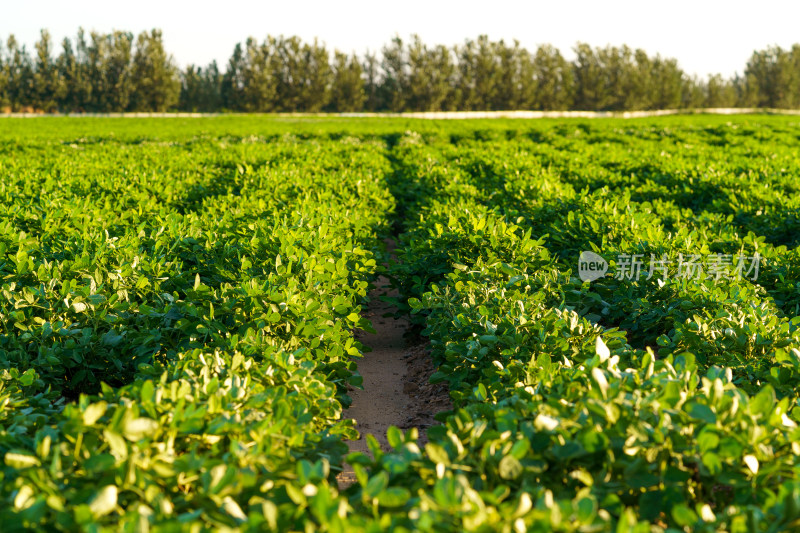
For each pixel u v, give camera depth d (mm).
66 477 2871
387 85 99125
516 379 4496
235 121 56031
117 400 3627
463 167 18922
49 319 5551
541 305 5879
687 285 6340
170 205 12383
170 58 93250
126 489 2762
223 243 7836
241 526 2424
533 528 2377
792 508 2490
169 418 3258
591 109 104938
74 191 12172
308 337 5520
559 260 8969
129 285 6141
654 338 6281
